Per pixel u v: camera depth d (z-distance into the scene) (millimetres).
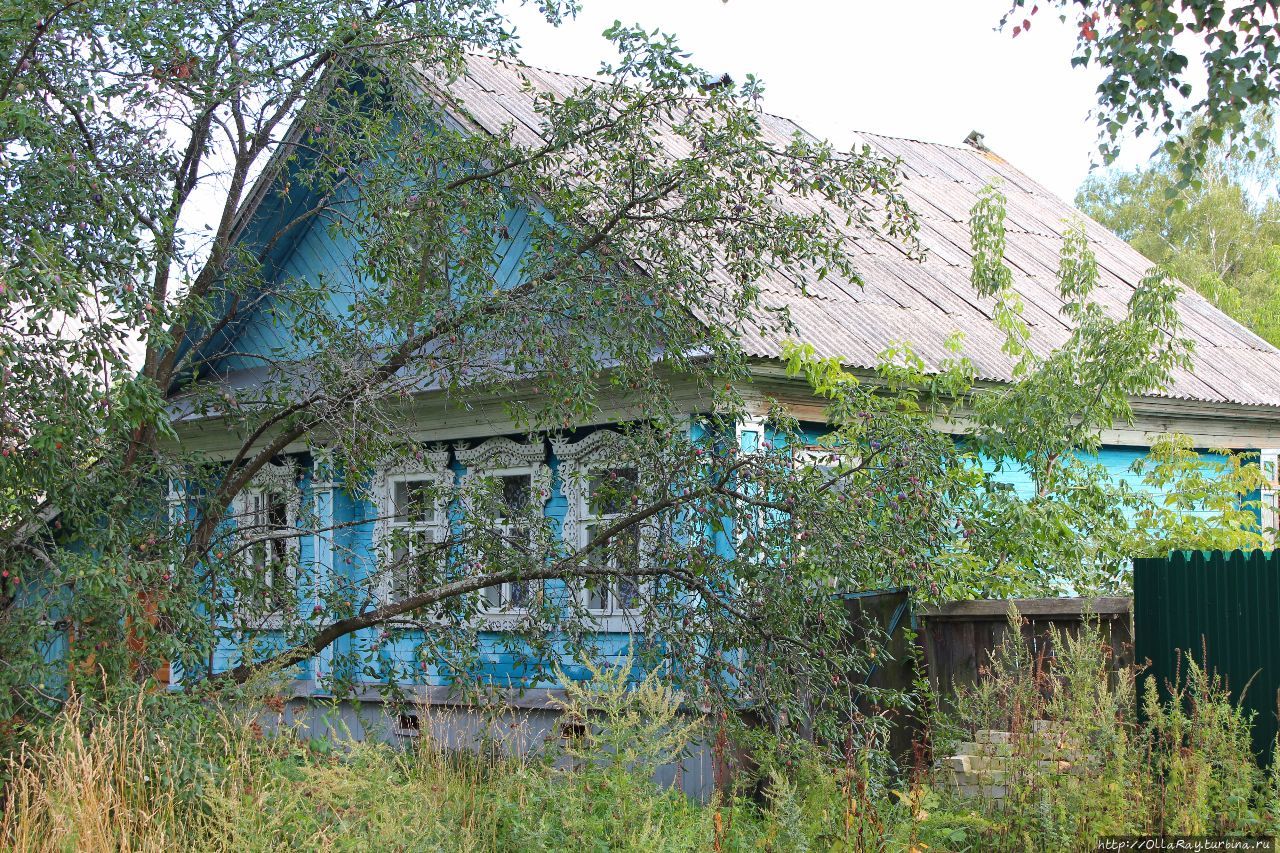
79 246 6762
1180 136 9445
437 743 7602
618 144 8258
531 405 10453
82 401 6488
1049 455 9648
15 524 7098
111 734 6180
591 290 7754
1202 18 9117
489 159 8430
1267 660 6688
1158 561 7223
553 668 8727
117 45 7422
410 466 11570
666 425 7895
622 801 5539
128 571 6824
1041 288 14094
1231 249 33156
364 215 8406
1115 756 5875
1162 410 12828
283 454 11336
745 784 7160
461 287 8289
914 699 8078
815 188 8047
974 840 6078
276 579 8711
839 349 9891
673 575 7703
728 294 9008
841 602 7375
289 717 10547
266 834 5500
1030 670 6867
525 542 8508
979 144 18922
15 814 5672
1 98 7031
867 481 7441
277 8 7945
